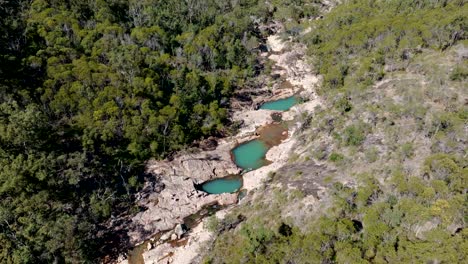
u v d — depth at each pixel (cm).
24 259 6406
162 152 9931
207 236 7794
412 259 5503
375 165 7762
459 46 10812
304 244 6156
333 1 18662
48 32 11350
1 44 10269
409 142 8069
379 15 14288
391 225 6212
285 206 7500
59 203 7725
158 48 13250
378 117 9144
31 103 8975
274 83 13625
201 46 13625
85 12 13275
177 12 15500
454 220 5934
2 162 7444
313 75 13762
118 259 7638
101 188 8588
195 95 11462
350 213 6775
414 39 11481
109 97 9850
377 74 10981
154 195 8919
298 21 17412
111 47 11762
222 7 17288
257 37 16488
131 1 15050
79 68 10212
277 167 9500
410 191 6675
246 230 7069
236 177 9725
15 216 7000
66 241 6912
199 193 9081
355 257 5703
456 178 6594
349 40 13388
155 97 10675
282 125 11550
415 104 9031
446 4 13412
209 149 10506
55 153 8312
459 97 8931
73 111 9644
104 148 9150
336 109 10419
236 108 12225
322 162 8662
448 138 7769
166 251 7719
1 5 11731
